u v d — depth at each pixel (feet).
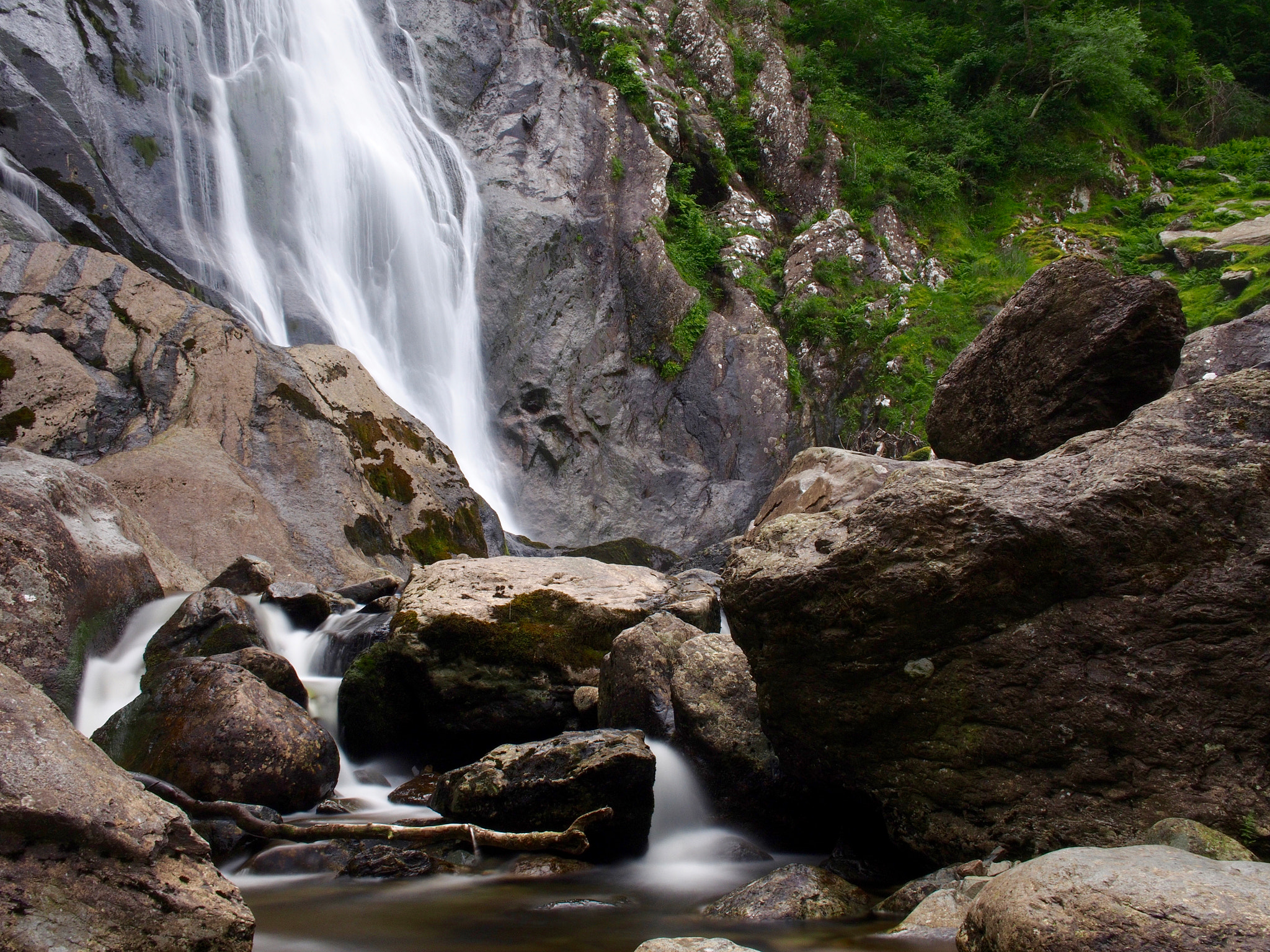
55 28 53.52
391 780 20.71
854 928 11.50
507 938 11.71
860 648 12.91
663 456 70.69
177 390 36.47
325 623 26.03
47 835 8.29
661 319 74.23
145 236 52.60
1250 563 11.44
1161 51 108.37
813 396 75.36
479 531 43.73
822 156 86.43
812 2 98.89
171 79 58.49
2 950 7.71
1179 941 7.63
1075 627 11.91
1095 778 11.82
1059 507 11.89
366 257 65.41
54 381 34.12
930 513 12.36
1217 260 69.97
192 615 22.16
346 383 42.16
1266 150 97.14
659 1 91.20
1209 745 11.42
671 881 14.20
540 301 72.28
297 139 63.57
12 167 47.52
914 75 97.71
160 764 16.39
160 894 8.58
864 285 79.51
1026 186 90.68
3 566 20.12
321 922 12.31
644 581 23.29
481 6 83.71
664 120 81.41
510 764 15.61
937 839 12.74
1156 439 12.19
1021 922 8.32
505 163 76.95
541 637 20.76
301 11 68.74
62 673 20.07
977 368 20.18
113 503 26.20
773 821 15.84
